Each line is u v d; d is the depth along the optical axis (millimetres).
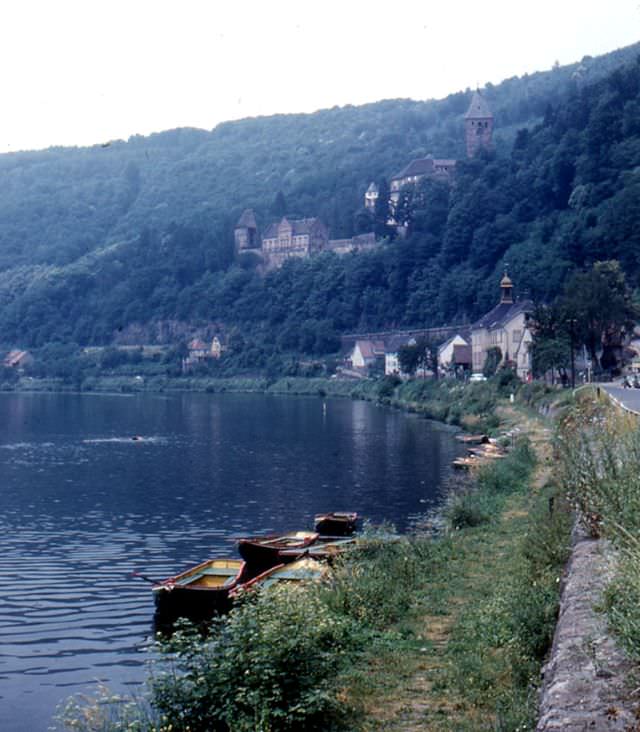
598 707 12219
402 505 54719
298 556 36344
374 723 16484
